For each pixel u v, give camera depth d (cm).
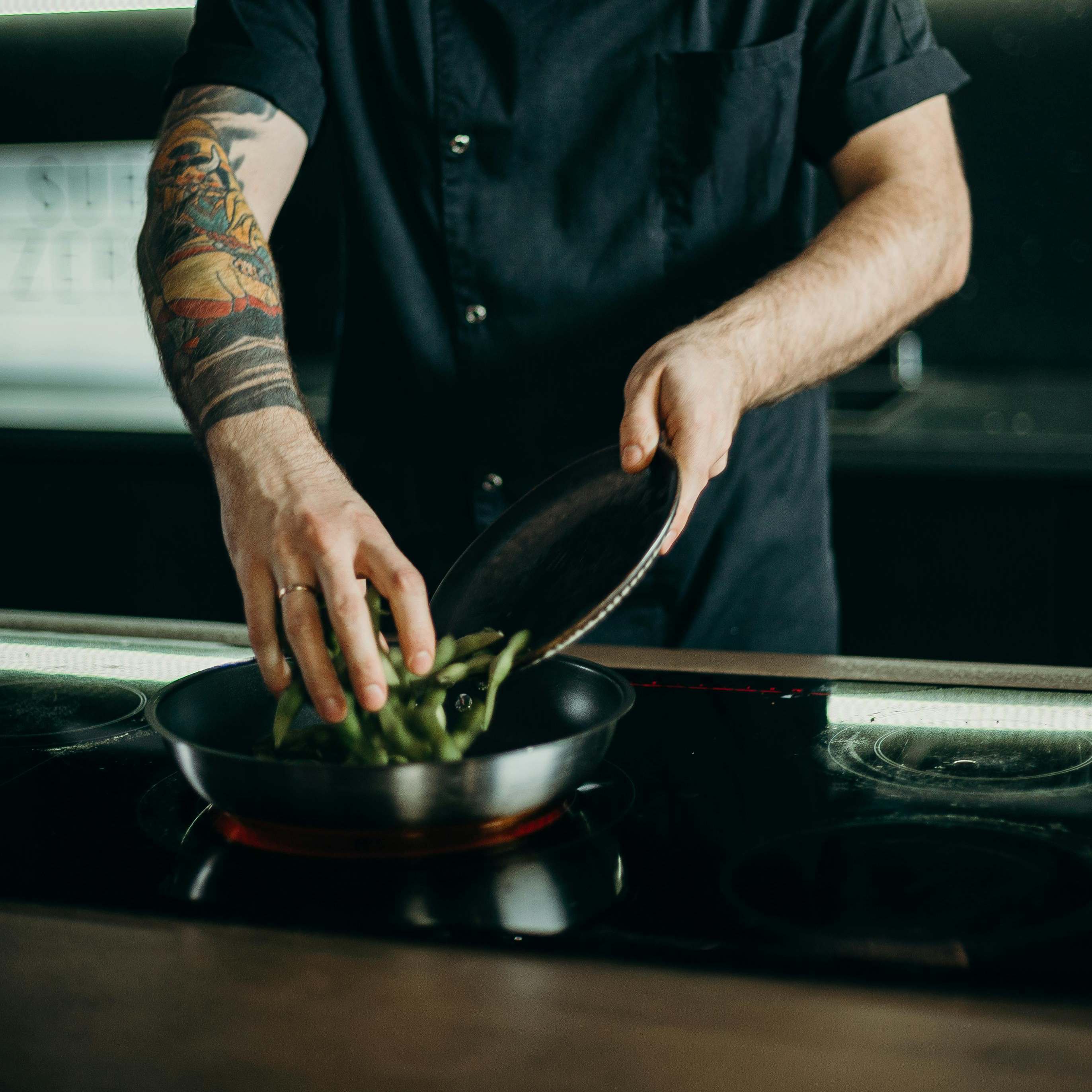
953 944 45
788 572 122
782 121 110
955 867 52
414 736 58
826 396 126
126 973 43
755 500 118
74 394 254
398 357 120
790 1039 39
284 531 63
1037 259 231
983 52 224
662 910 48
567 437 117
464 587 68
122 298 256
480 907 49
